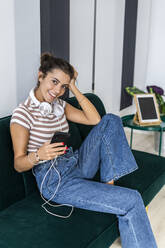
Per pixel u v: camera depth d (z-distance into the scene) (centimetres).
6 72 190
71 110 193
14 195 160
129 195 152
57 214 148
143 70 389
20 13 191
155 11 366
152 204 235
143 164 209
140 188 179
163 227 204
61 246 124
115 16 326
